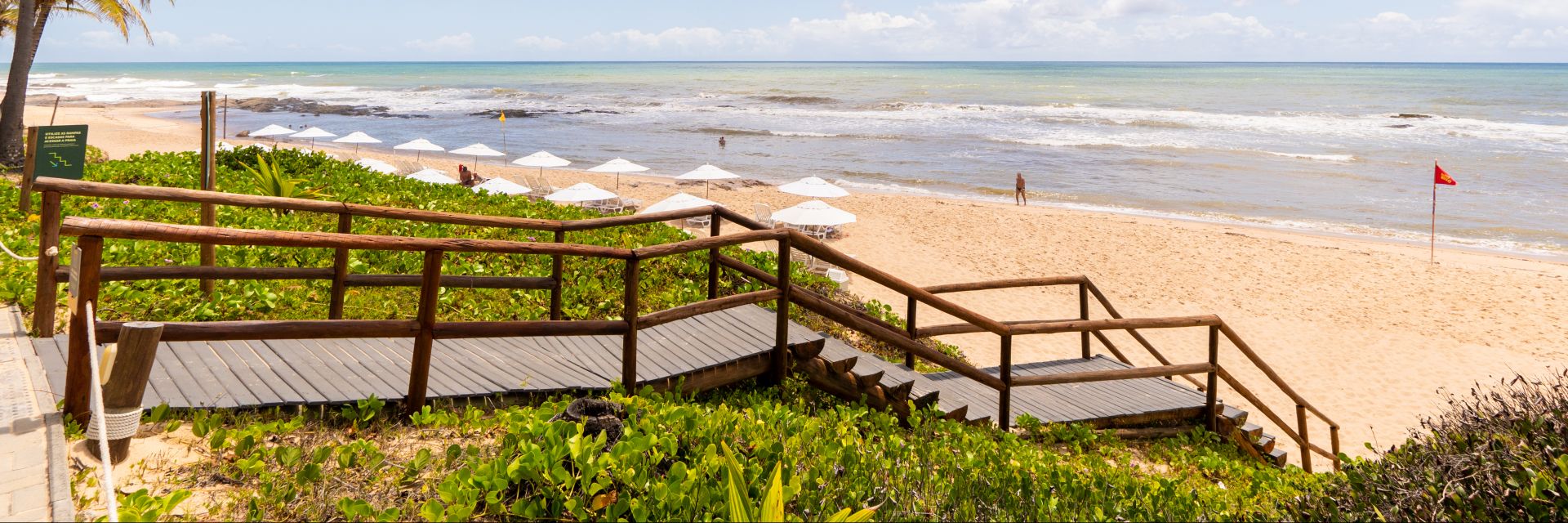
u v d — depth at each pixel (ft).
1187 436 22.11
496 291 23.70
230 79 451.94
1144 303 56.18
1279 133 160.25
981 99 255.70
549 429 11.24
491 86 359.46
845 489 11.73
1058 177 112.78
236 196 16.75
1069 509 12.52
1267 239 72.84
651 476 11.13
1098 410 21.71
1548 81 369.71
